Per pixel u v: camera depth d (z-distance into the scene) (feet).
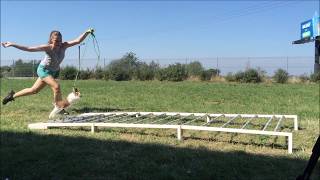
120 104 31.40
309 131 20.08
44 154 13.70
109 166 12.55
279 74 79.20
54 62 21.65
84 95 38.60
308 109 29.48
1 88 50.31
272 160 13.42
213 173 11.90
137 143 15.57
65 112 22.65
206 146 15.42
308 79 79.46
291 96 41.01
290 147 14.94
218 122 22.11
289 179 11.62
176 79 82.99
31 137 16.46
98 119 20.11
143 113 22.58
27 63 105.29
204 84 66.39
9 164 12.69
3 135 16.83
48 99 32.53
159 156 13.55
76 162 12.89
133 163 12.84
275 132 15.26
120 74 85.05
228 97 38.83
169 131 18.86
